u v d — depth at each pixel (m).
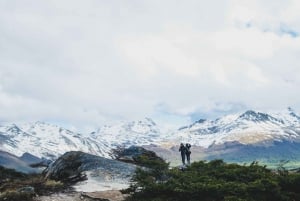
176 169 24.41
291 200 21.39
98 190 28.33
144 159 24.77
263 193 21.19
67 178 31.69
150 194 22.98
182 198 21.70
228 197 20.19
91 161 32.97
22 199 25.78
